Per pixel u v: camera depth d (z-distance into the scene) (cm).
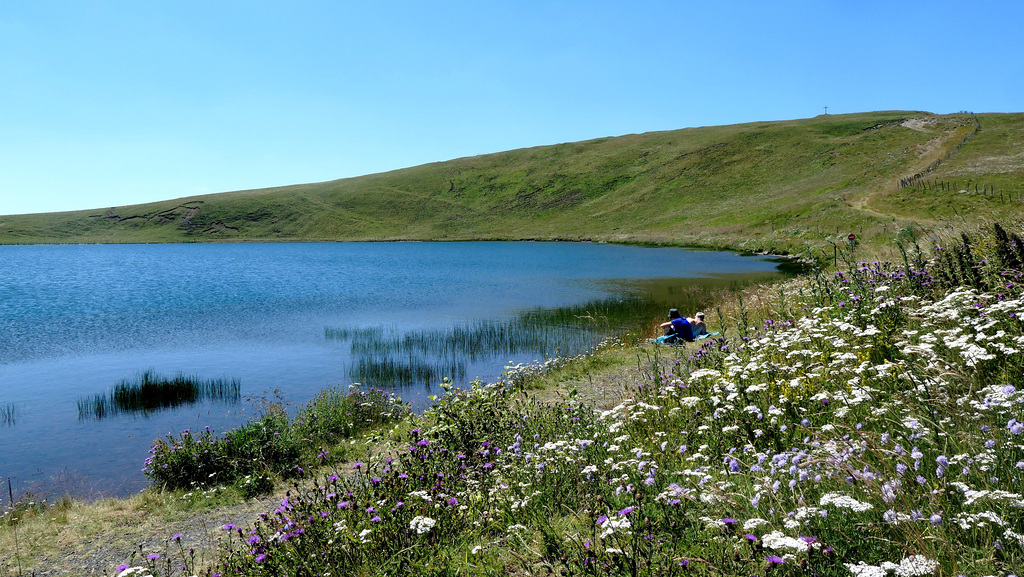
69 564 637
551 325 2450
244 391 1580
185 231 15800
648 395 813
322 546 484
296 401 1458
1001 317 594
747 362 748
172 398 1512
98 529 737
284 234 15212
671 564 340
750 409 541
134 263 8100
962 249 953
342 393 1416
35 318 3072
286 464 966
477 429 761
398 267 6506
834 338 701
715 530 369
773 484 375
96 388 1661
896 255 1358
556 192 15062
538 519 466
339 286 4522
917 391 456
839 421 491
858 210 6938
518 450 621
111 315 3142
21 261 8812
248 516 760
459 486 572
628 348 1642
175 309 3362
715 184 12669
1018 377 473
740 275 4462
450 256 8156
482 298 3591
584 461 543
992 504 308
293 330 2595
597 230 11588
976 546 291
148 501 845
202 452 966
